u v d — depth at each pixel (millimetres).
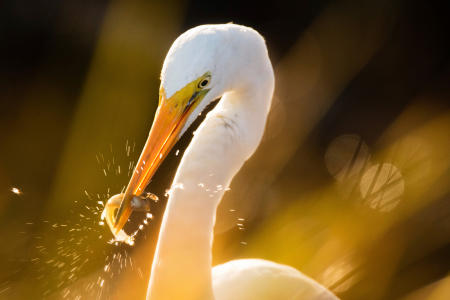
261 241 7242
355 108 9883
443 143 8055
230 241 7336
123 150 8438
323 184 8188
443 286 4184
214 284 4289
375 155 8375
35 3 9867
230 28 3303
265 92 3506
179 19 10344
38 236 6637
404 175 7129
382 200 6625
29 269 6160
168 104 3223
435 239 6598
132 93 9250
